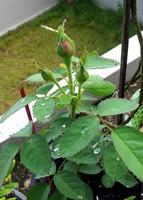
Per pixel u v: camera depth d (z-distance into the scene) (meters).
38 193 0.30
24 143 0.27
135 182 0.32
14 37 0.85
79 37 0.83
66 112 0.30
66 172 0.30
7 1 0.84
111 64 0.29
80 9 0.89
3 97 0.70
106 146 0.28
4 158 0.28
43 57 0.79
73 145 0.25
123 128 0.25
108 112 0.26
